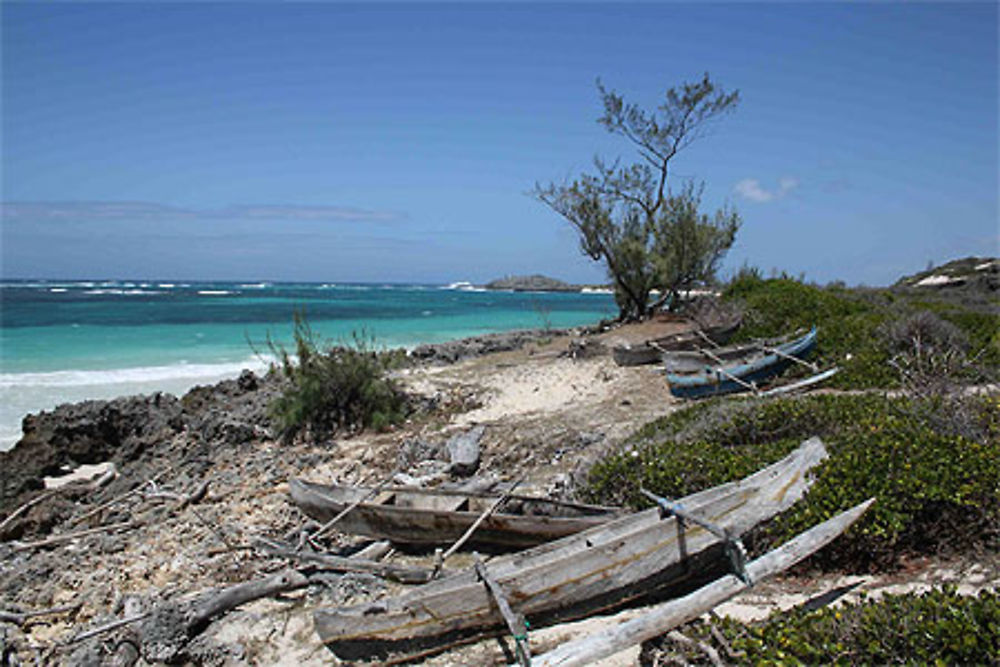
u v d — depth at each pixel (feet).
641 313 92.89
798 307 67.46
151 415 54.19
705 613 18.93
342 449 46.78
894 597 16.30
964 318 55.47
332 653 20.49
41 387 68.33
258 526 33.37
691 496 22.88
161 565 29.25
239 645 21.61
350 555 28.84
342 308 196.24
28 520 36.58
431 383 62.75
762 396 37.70
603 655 15.90
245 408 55.72
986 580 18.28
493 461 41.37
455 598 19.20
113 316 146.82
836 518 19.57
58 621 24.97
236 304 205.36
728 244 89.86
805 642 15.23
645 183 89.66
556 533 25.22
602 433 41.78
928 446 22.99
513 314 180.75
